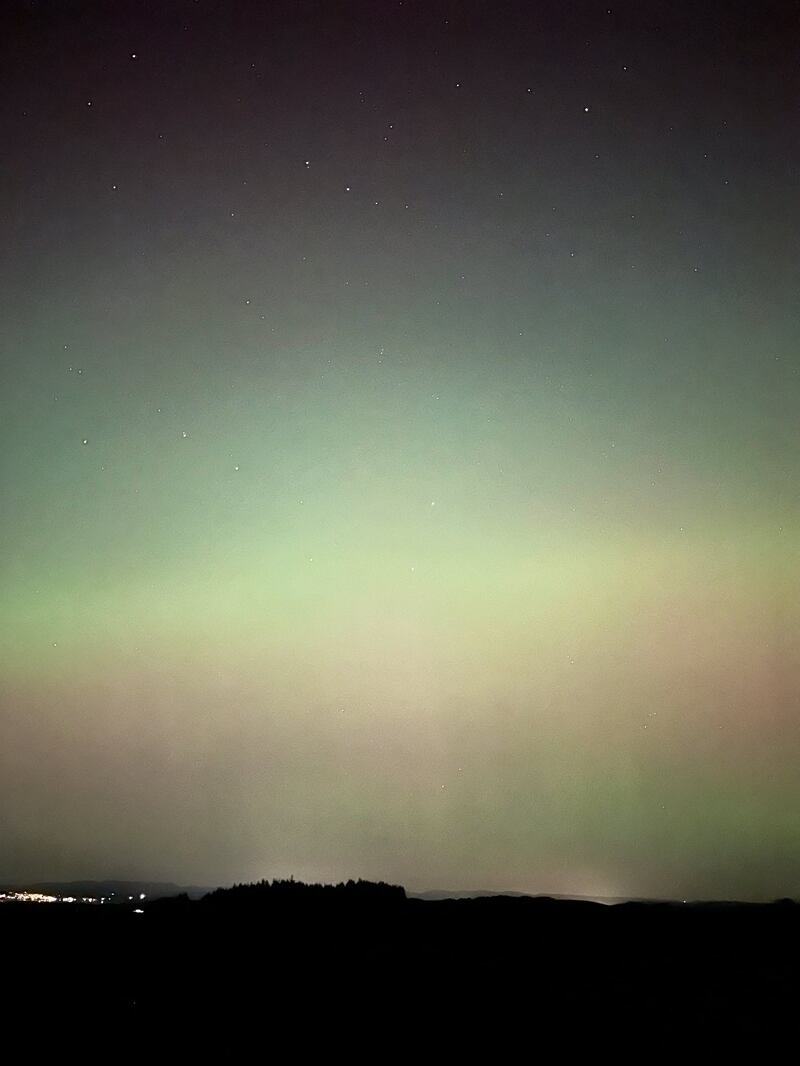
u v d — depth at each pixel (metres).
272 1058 8.45
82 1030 9.33
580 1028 9.23
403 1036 9.05
